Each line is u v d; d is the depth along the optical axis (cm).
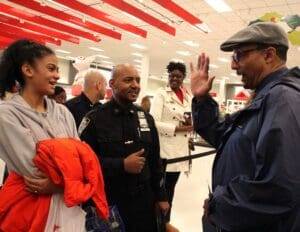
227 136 128
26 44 140
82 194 128
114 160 172
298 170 97
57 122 144
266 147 100
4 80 137
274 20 365
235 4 706
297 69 120
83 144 145
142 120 198
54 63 142
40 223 126
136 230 182
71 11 768
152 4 708
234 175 117
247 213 101
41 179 126
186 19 590
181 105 305
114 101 190
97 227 160
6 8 690
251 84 127
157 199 202
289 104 103
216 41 1087
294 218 102
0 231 127
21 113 131
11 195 128
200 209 420
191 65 167
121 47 1344
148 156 201
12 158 126
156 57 1551
